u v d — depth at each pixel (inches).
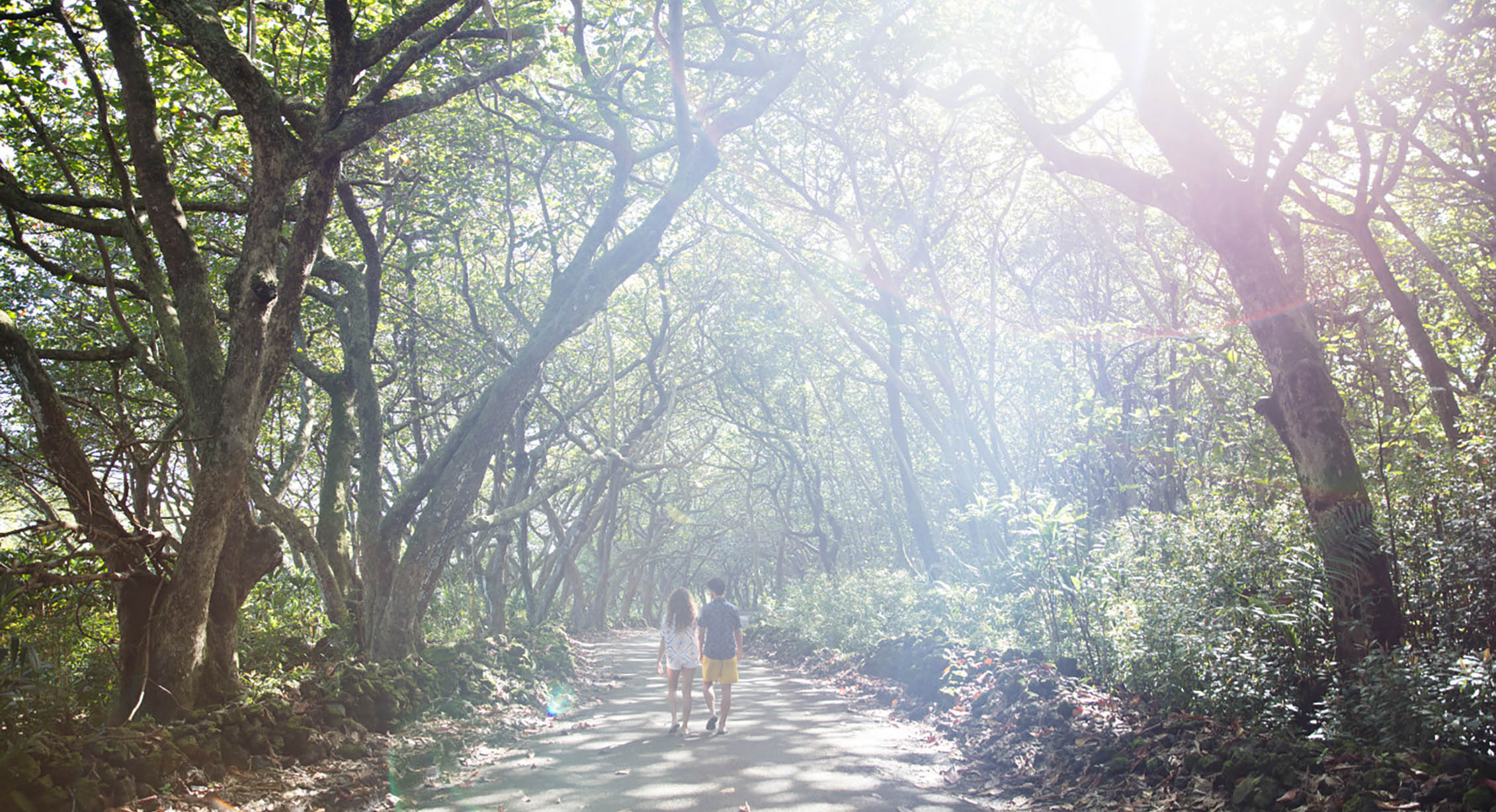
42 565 310.5
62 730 277.9
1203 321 723.4
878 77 535.8
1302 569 291.0
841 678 619.2
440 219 681.6
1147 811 236.4
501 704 488.4
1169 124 338.6
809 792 278.7
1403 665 231.8
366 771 308.3
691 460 1256.8
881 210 782.5
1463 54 511.8
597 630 1581.0
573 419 1200.2
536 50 428.1
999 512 544.4
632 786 288.2
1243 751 236.8
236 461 329.4
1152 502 628.4
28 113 396.2
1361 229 494.3
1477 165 546.6
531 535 1729.8
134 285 419.8
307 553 529.7
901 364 935.0
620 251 532.1
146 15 440.5
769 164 799.7
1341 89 334.0
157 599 331.9
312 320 733.3
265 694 346.6
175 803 241.3
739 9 632.4
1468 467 289.4
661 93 681.0
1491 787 184.7
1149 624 327.3
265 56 503.2
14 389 496.7
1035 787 281.7
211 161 577.0
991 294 762.2
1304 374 311.1
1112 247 700.0
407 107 371.2
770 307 1023.6
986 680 419.8
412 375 861.8
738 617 409.7
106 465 409.1
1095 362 769.6
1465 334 623.2
